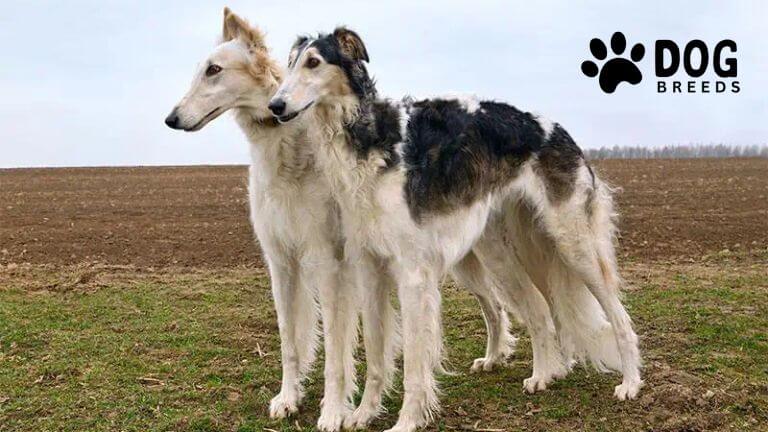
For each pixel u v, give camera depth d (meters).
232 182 13.01
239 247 6.18
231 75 3.18
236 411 3.31
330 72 3.05
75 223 7.68
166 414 3.27
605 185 3.48
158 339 3.96
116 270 5.25
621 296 3.65
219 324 4.18
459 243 3.20
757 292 4.45
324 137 3.07
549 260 3.46
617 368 3.44
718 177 11.87
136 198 10.22
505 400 3.39
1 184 12.98
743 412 3.22
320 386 3.53
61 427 3.19
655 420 3.19
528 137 3.33
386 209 3.05
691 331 3.92
